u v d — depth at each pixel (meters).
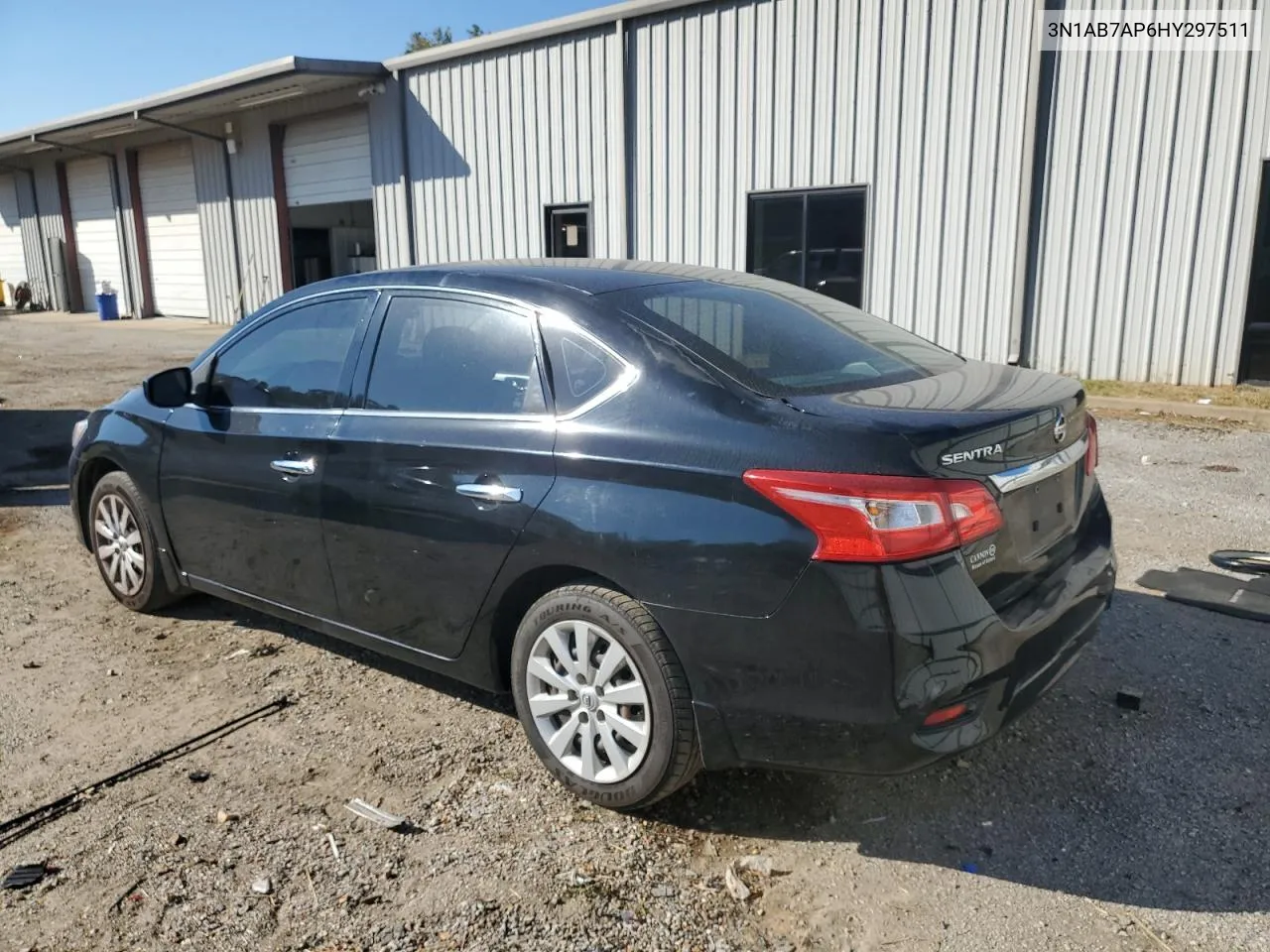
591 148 14.23
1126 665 4.05
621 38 13.44
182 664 4.28
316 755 3.50
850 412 2.78
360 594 3.74
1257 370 10.05
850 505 2.59
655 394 3.01
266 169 20.27
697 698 2.85
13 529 6.47
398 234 17.61
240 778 3.35
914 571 2.58
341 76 16.61
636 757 2.99
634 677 2.96
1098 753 3.42
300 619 4.07
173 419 4.47
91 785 3.31
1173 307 10.30
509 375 3.36
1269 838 2.95
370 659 4.30
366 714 3.80
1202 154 9.84
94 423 4.98
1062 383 3.35
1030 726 3.60
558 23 14.01
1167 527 5.93
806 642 2.66
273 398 4.11
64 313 27.30
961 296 11.43
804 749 2.73
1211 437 8.31
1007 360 11.25
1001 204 10.98
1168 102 9.92
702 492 2.81
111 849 2.96
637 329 3.16
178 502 4.44
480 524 3.26
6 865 2.90
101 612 4.92
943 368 3.59
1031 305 11.07
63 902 2.73
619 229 14.09
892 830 3.03
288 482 3.90
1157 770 3.31
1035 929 2.59
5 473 8.09
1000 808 3.12
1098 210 10.50
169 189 23.47
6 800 3.23
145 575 4.73
